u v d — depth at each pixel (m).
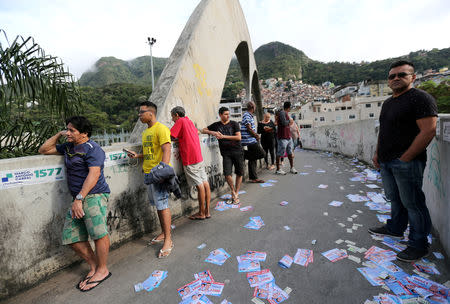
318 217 3.47
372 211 3.58
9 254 2.01
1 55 3.19
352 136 8.73
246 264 2.35
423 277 2.01
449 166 2.21
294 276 2.13
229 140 4.16
